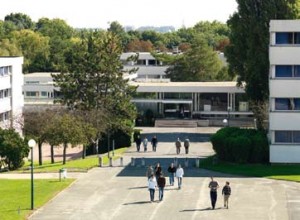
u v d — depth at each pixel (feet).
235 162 252.83
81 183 209.87
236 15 333.21
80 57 323.16
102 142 320.09
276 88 248.11
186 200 184.55
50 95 451.94
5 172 238.68
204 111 429.38
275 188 201.67
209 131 378.32
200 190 198.59
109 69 322.75
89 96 321.52
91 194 192.85
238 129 271.08
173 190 198.59
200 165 248.52
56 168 241.76
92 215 167.22
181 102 428.56
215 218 163.73
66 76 324.19
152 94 429.79
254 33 317.42
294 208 174.40
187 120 416.05
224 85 430.61
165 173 229.86
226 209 173.58
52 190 196.44
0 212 166.81
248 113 422.00
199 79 514.68
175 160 257.96
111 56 325.62
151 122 413.59
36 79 479.00
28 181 212.43
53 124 262.26
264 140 250.78
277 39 248.32
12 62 341.21
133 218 164.04
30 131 268.82
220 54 595.88
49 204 179.42
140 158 268.21
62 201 183.21
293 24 246.06
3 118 331.98
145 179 216.95
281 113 247.50
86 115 297.12
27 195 189.06
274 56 247.91
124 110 325.83
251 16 322.75
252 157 251.80
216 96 428.97
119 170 235.40
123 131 320.50
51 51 642.63
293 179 216.13
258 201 183.21
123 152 294.87
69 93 323.37
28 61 615.98
